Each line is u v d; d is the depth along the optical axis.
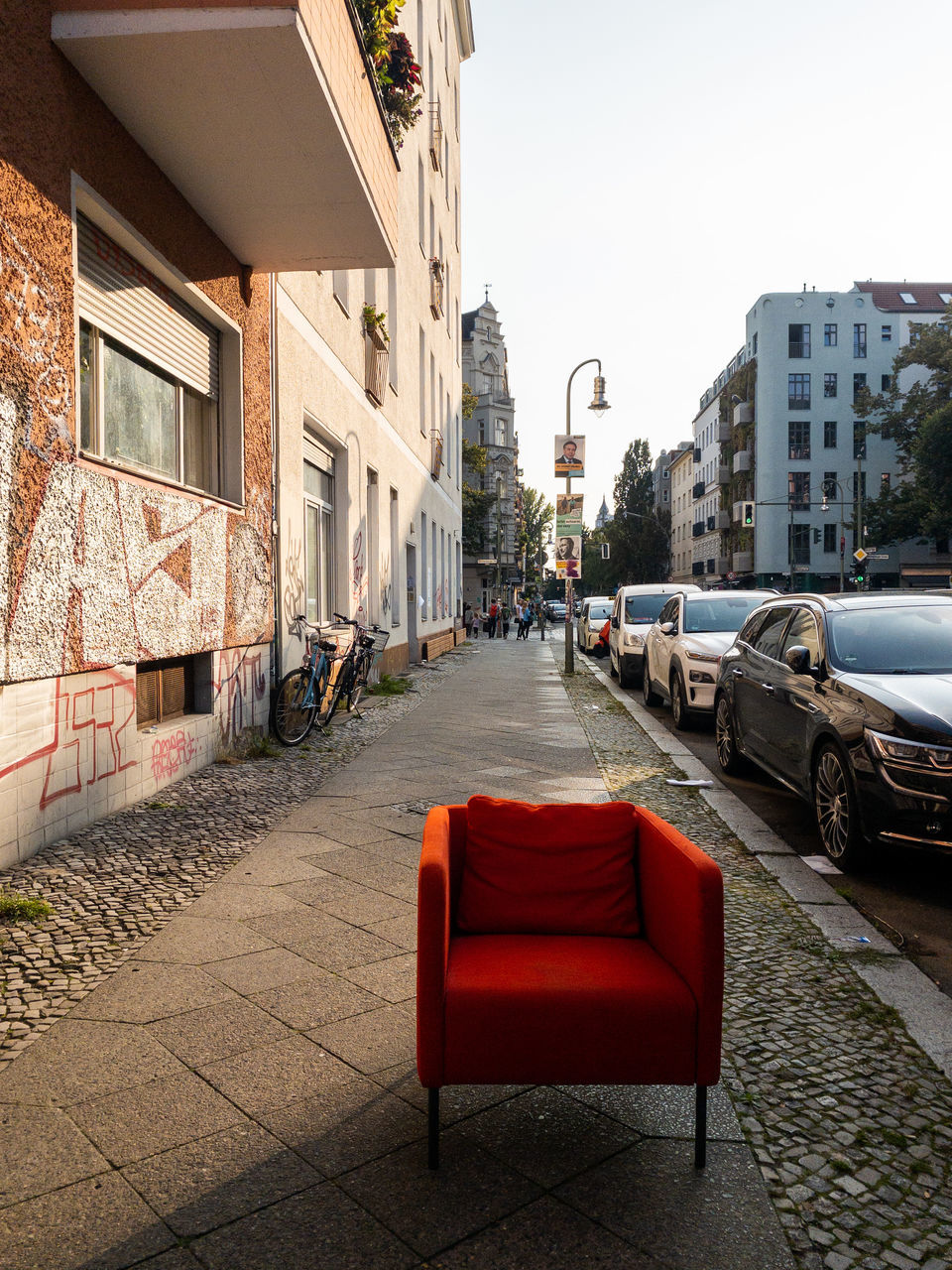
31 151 4.84
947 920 4.63
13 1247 2.12
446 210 28.19
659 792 7.48
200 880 4.85
